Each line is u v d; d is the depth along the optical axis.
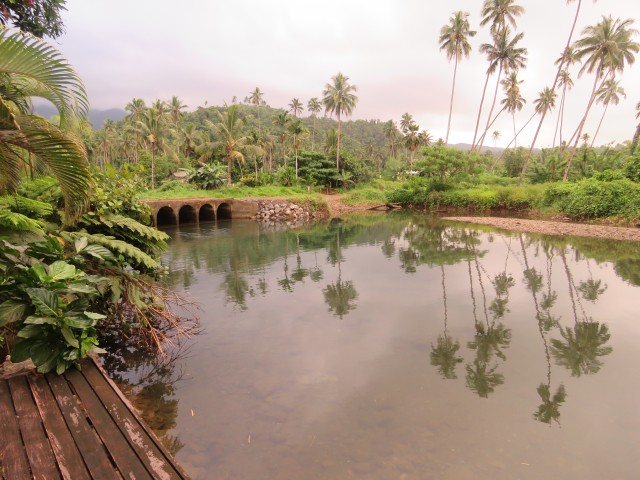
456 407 5.02
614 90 44.97
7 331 4.38
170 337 6.98
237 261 14.57
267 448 4.12
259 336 7.24
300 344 6.93
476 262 14.65
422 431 4.49
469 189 38.16
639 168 27.41
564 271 13.22
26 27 7.07
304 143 58.84
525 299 10.02
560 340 7.37
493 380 5.77
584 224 25.11
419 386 5.54
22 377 4.01
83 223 6.16
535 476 3.80
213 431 4.38
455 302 9.66
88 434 3.13
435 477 3.75
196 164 46.81
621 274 12.79
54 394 3.73
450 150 39.47
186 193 33.66
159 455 2.93
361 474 3.76
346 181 49.25
